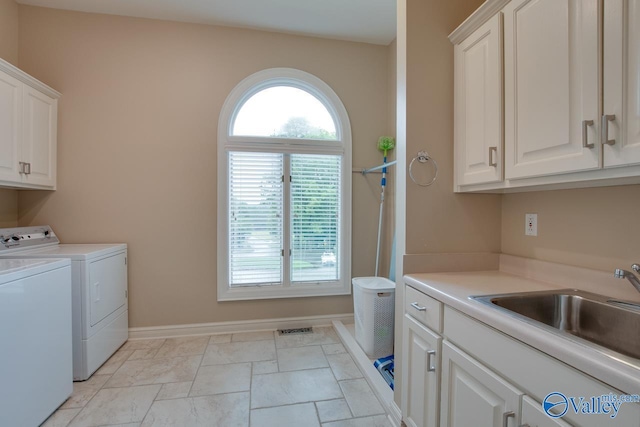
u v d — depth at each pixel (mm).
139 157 2617
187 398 1810
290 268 2902
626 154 841
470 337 1062
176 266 2688
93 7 2467
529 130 1162
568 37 1002
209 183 2723
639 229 1089
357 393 1875
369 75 3018
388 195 3027
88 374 2002
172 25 2652
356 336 2469
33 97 2217
